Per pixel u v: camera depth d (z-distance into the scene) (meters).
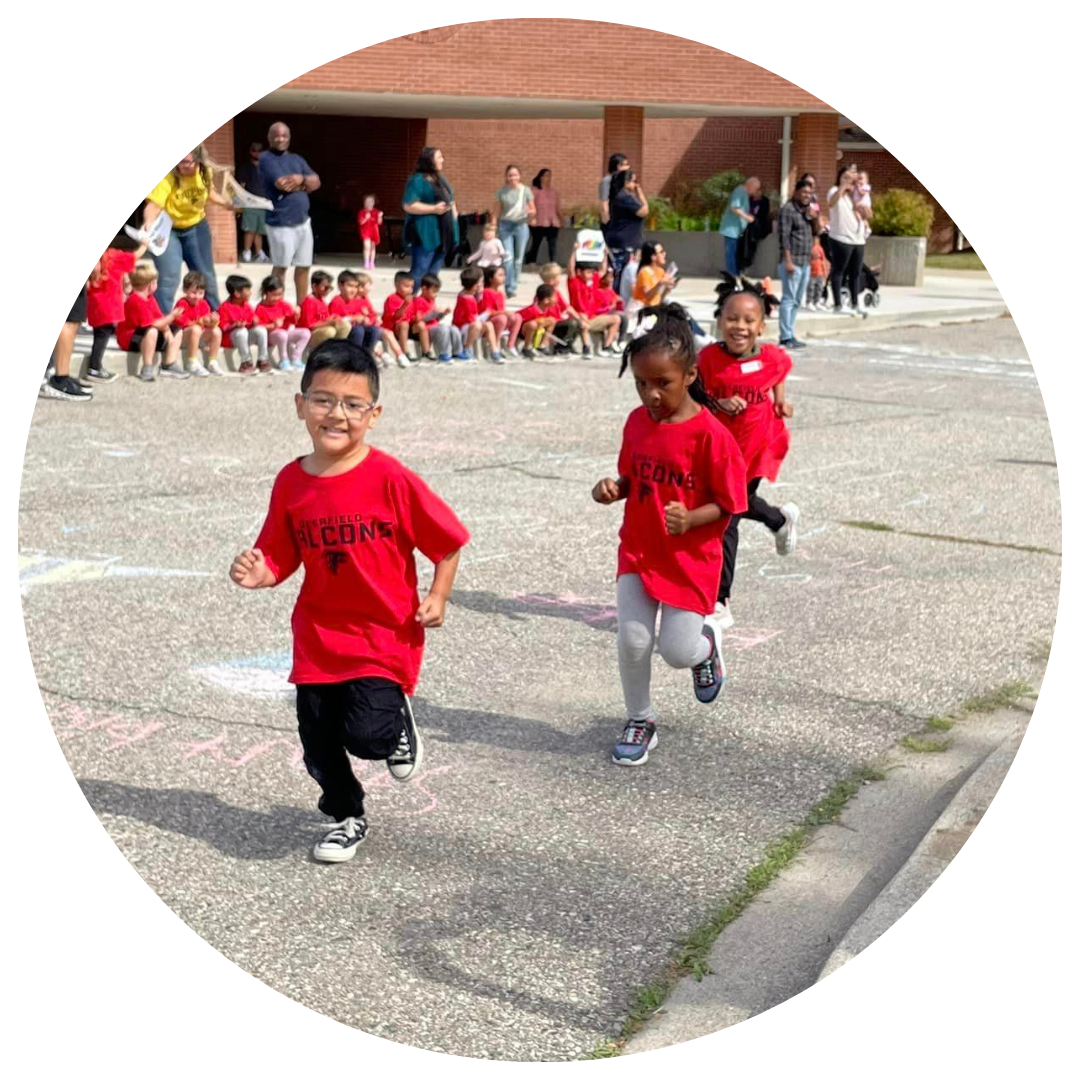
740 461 4.89
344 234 30.30
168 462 9.41
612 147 25.66
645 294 15.48
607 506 8.73
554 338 15.20
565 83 24.28
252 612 6.50
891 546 8.00
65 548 7.38
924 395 13.68
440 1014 3.52
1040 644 6.36
